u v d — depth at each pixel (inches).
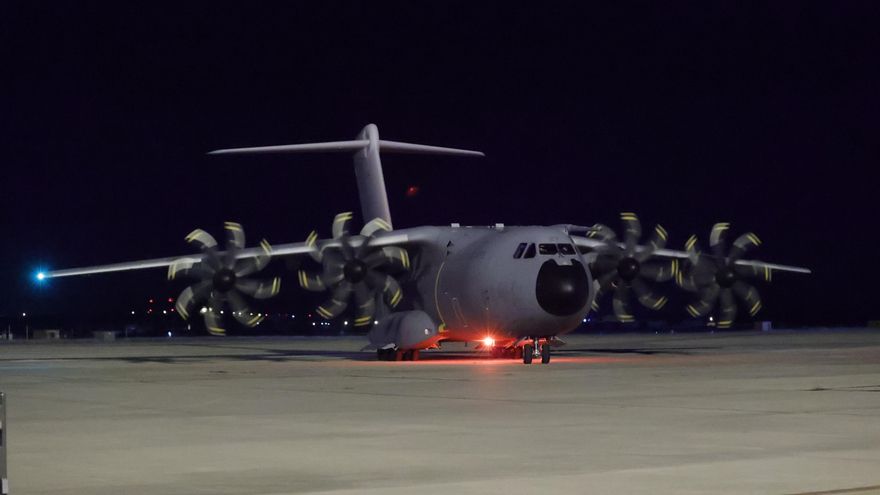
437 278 2527.1
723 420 1152.8
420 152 2864.2
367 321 2628.0
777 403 1326.3
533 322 2301.9
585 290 2324.1
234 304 2620.6
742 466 850.8
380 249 2596.0
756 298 2910.9
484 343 2500.0
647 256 2770.7
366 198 2844.5
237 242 2605.8
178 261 2566.4
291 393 1545.3
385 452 946.1
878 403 1320.1
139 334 5964.6
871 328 5649.6
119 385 1731.1
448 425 1132.5
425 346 2559.1
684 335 4847.4
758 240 2891.2
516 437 1032.8
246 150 2694.4
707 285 2888.8
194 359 2773.1
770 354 2642.7
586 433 1057.5
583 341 4020.7
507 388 1589.6
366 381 1780.3
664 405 1312.7
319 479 817.5
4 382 1822.1
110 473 849.5
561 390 1541.6
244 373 2041.1
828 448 949.2
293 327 6210.6
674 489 757.3
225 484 800.9
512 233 2411.4
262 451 957.8
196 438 1047.0
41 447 991.6
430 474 832.9
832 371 1919.3
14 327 6220.5
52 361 2679.6
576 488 764.0
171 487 790.5
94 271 2591.0
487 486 776.9
